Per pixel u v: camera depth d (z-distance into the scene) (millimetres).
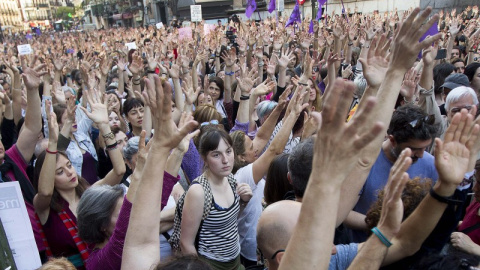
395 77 1584
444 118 3770
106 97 4223
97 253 1903
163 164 1505
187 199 2375
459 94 3223
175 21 25484
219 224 2434
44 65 3131
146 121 4398
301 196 2152
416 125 2219
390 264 1675
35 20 96000
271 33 13109
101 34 27234
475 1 18234
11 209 1900
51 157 2438
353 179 1773
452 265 1485
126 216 1714
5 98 4410
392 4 21172
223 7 31594
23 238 1916
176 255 1461
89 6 76938
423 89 3363
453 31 7090
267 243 1673
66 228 2518
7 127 4480
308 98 4180
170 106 1435
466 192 1648
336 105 964
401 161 1349
